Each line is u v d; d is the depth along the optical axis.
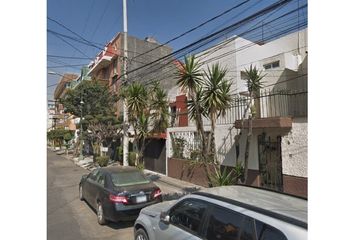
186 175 12.66
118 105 27.88
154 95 14.22
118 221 6.48
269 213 2.88
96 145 22.41
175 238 3.84
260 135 9.21
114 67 29.39
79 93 27.59
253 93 10.51
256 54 16.38
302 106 10.81
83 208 8.52
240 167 9.22
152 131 14.98
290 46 16.16
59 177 15.51
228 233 3.14
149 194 6.84
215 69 8.69
